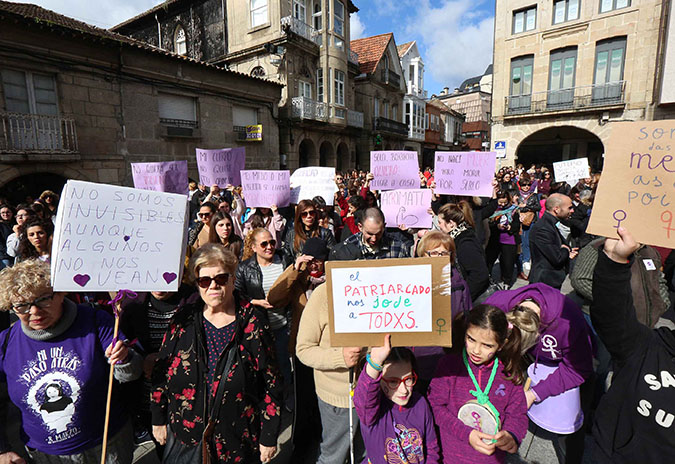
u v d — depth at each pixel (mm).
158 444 2186
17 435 2797
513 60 18688
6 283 1604
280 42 15969
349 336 1636
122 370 1827
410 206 4504
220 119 13461
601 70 16516
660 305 2328
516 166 19141
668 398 1312
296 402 2674
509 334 1681
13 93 8539
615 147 1327
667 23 14656
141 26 20453
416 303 1578
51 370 1729
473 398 1731
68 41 9117
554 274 4000
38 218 3381
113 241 1744
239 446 1840
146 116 11078
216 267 1772
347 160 21547
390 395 1688
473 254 3057
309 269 2719
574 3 16750
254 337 1866
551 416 2145
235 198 6316
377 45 24203
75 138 9453
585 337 2061
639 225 1267
